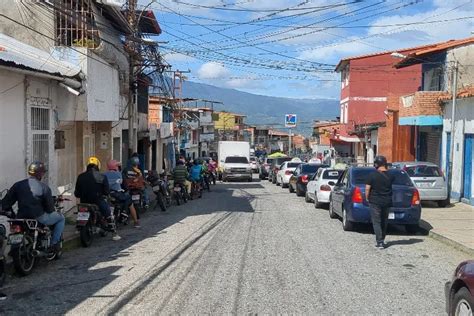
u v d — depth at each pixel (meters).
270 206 20.45
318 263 9.46
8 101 11.01
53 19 15.31
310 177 24.30
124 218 14.06
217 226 14.45
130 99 22.00
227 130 90.38
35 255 8.66
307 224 14.95
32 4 15.10
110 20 18.95
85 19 15.85
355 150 49.44
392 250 10.98
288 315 6.35
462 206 19.20
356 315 6.38
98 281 8.12
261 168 46.47
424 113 23.11
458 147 21.02
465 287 5.43
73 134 17.28
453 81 21.52
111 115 18.03
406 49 37.41
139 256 10.16
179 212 18.25
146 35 24.73
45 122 13.25
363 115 46.06
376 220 11.19
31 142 12.23
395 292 7.48
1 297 7.22
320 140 75.31
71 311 6.55
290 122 71.69
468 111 20.03
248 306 6.71
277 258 9.87
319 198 19.09
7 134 10.95
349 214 13.26
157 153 38.50
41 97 12.83
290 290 7.53
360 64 46.09
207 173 29.23
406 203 13.06
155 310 6.55
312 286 7.77
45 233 9.05
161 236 12.70
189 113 60.59
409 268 9.16
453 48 23.39
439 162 24.08
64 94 14.35
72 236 11.87
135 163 17.03
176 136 48.22
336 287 7.73
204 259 9.76
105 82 17.11
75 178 17.55
